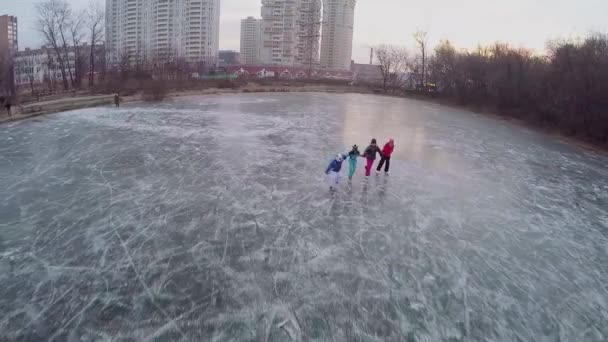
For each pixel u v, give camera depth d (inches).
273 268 299.4
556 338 242.5
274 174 529.7
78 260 301.9
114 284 272.5
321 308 255.6
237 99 1537.9
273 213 401.1
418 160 664.4
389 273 301.7
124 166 542.0
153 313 243.6
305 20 3917.3
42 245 323.0
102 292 263.4
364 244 345.4
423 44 2501.2
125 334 225.0
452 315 256.7
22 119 896.3
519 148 852.0
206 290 268.7
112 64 2947.8
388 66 2650.1
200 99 1481.3
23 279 275.6
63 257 305.4
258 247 330.3
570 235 398.0
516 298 280.2
